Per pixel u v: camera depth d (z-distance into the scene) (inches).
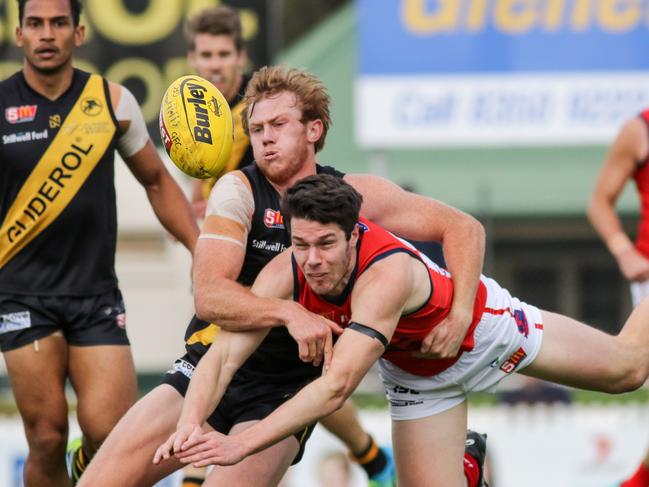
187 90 745.6
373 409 1492.4
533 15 1961.1
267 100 728.3
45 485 884.0
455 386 786.2
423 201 764.6
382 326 683.4
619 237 1157.7
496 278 2393.0
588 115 1962.4
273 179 738.8
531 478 1368.1
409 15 1963.6
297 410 671.8
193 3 1630.2
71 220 854.5
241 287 708.0
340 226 660.7
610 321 2394.2
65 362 869.8
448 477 788.0
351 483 1311.5
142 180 900.6
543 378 810.8
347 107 2058.3
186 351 800.9
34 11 835.4
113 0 1625.2
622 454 1362.0
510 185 2043.6
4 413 1456.7
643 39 1957.4
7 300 859.4
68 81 861.2
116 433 744.3
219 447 662.5
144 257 2116.1
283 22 2484.0
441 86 1962.4
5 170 851.4
